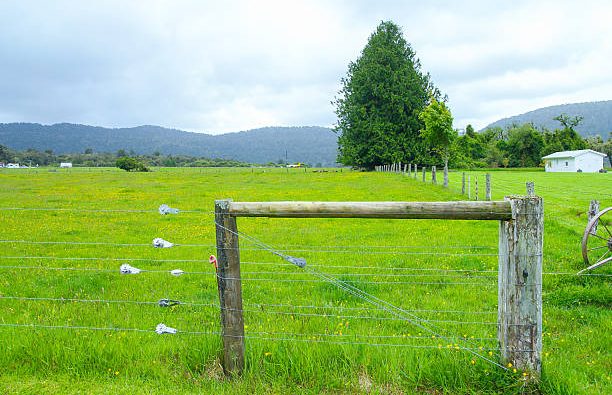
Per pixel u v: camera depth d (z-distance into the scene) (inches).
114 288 366.9
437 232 614.9
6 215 858.1
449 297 330.3
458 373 194.9
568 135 4699.8
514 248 185.9
